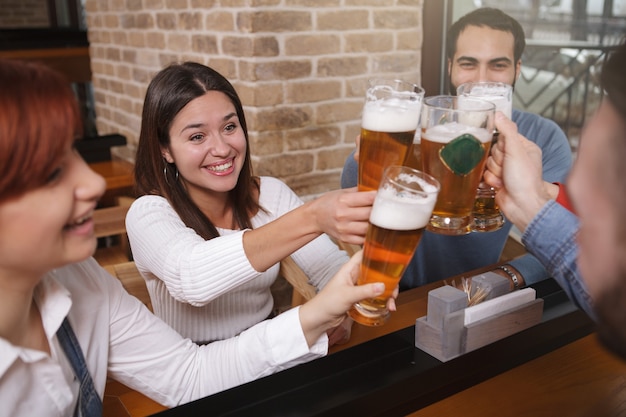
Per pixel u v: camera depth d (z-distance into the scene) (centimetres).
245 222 155
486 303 91
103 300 93
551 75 215
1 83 58
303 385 82
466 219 80
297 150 261
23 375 74
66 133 61
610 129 35
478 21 167
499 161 80
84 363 86
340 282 89
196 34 274
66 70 403
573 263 68
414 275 169
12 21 520
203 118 136
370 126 78
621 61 35
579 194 36
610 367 94
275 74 247
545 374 93
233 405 78
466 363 89
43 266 67
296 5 245
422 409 85
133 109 350
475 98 84
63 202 64
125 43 345
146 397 101
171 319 142
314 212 95
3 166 58
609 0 191
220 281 109
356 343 110
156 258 124
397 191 69
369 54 267
